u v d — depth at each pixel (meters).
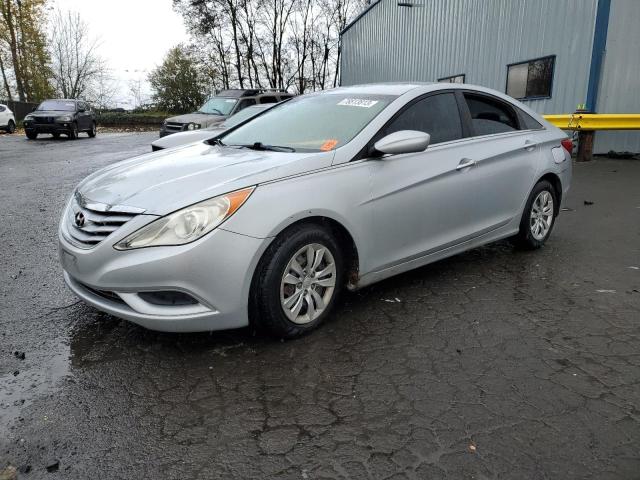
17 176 10.86
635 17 11.30
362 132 3.74
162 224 2.94
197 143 4.53
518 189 4.84
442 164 4.09
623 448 2.35
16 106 32.72
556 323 3.63
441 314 3.78
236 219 3.02
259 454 2.33
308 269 3.37
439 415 2.59
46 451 2.36
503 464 2.25
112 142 20.77
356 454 2.32
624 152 12.38
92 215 3.19
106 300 3.18
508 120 4.96
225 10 37.09
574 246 5.49
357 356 3.18
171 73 40.00
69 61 40.03
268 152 3.77
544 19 12.71
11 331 3.54
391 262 3.85
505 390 2.80
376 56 23.30
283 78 40.22
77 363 3.12
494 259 5.05
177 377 2.97
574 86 11.99
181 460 2.30
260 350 3.26
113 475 2.21
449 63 16.98
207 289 2.98
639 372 2.98
